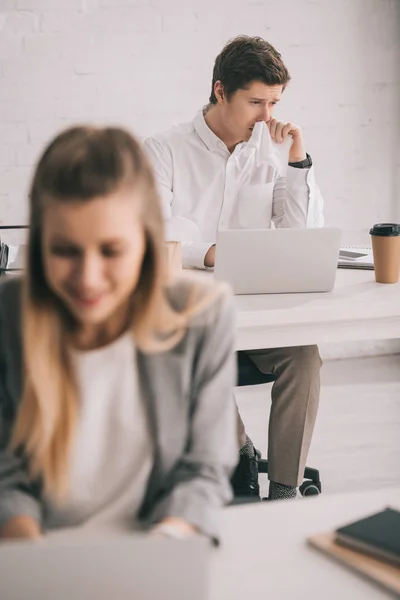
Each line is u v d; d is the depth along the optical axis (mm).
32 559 707
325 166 3738
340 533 865
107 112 3457
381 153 3795
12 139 3398
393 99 3762
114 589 713
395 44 3713
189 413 1014
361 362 4016
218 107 2576
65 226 827
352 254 2432
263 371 2207
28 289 907
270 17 3541
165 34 3449
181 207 2645
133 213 850
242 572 833
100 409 966
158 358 960
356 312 1851
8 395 1000
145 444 983
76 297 853
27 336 916
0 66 3332
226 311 996
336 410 3404
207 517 918
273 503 982
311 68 3633
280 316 1803
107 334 950
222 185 2643
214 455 993
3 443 988
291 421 2150
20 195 3445
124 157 854
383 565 825
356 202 3812
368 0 3641
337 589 801
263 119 2510
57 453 946
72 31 3361
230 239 1910
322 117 3688
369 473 2789
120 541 716
